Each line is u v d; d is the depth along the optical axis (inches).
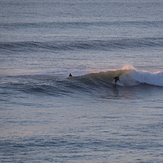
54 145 1790.1
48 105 2733.8
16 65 4522.6
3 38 6889.8
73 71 4261.8
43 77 3767.2
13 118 2273.6
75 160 1616.6
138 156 1672.0
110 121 2277.3
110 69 4485.7
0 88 3065.9
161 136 1971.0
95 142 1844.2
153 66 4726.9
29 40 6643.7
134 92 3521.2
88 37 7298.2
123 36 7588.6
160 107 2827.3
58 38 7032.5
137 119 2349.9
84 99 3093.0
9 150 1707.7
